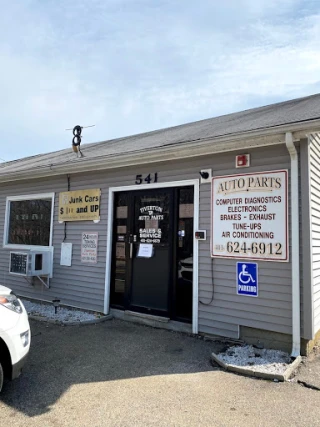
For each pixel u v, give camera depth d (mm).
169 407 2869
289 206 4262
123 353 4215
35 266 6715
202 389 3215
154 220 5641
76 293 6594
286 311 4211
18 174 7430
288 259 4211
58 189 7156
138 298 5723
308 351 4102
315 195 4508
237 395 3088
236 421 2650
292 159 4203
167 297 5367
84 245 6562
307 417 2711
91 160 5977
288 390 3193
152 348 4402
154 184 5617
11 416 2709
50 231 7199
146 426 2574
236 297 4621
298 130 3873
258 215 4484
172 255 5355
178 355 4152
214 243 4859
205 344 4582
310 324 4012
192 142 4723
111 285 6152
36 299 7348
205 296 4914
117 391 3172
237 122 5980
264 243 4410
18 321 3016
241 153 4680
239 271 4605
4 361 2916
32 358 4035
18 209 8172
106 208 6273
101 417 2705
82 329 5277
